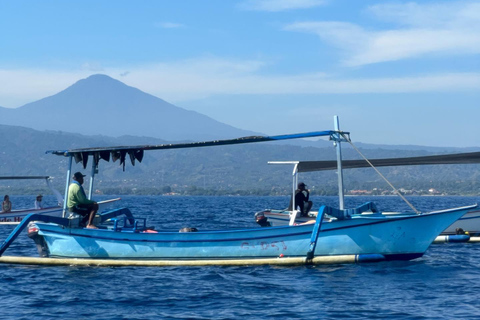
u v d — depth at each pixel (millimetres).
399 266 17797
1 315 12633
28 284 15695
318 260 17859
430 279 15984
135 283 15750
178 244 18297
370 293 14398
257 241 18125
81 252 18625
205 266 18094
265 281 15820
